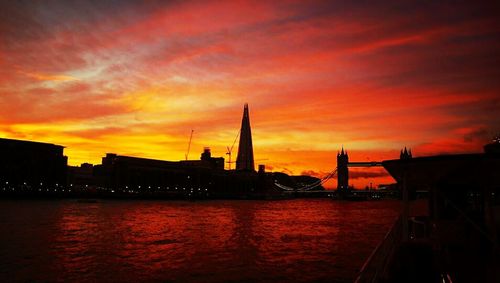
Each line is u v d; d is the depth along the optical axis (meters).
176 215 135.25
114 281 34.84
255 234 76.19
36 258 45.03
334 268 41.25
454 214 19.41
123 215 126.81
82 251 50.75
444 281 13.38
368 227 93.81
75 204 191.25
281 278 36.84
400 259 14.70
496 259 15.92
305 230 85.50
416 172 16.88
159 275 37.31
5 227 79.38
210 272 38.91
